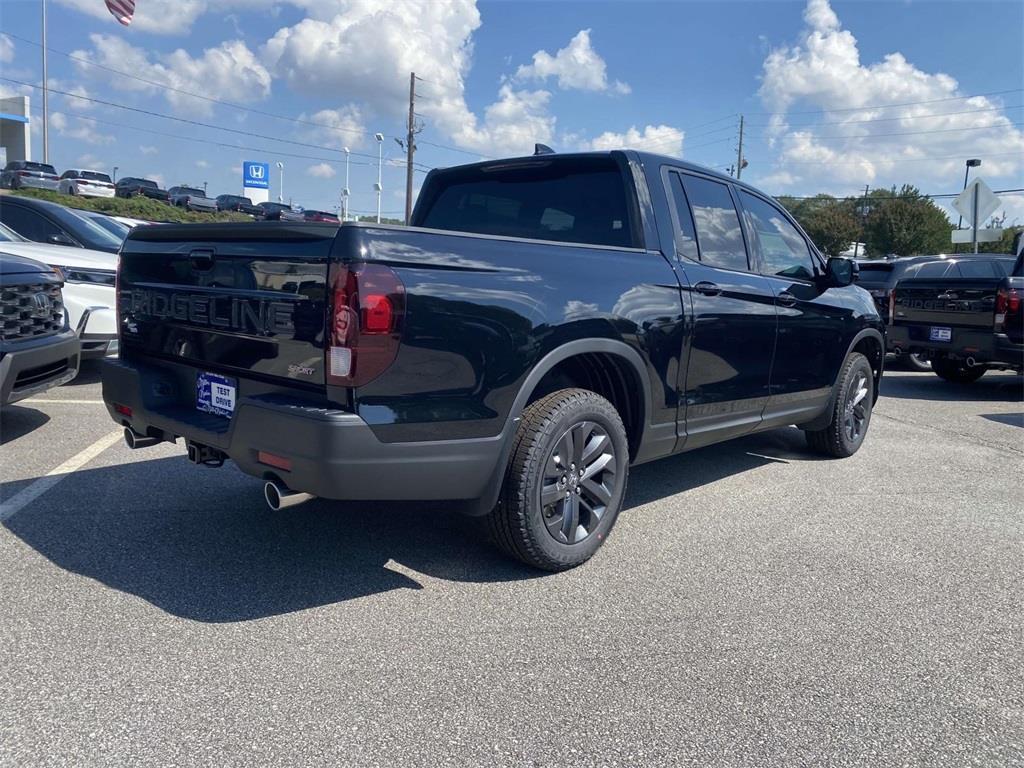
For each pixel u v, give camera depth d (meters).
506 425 3.32
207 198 41.59
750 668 2.90
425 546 3.95
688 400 4.26
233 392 3.38
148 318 3.81
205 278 3.45
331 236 2.91
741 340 4.58
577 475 3.68
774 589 3.62
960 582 3.75
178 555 3.73
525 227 4.57
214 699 2.58
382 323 2.88
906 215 61.94
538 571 3.71
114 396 3.86
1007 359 8.88
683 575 3.74
